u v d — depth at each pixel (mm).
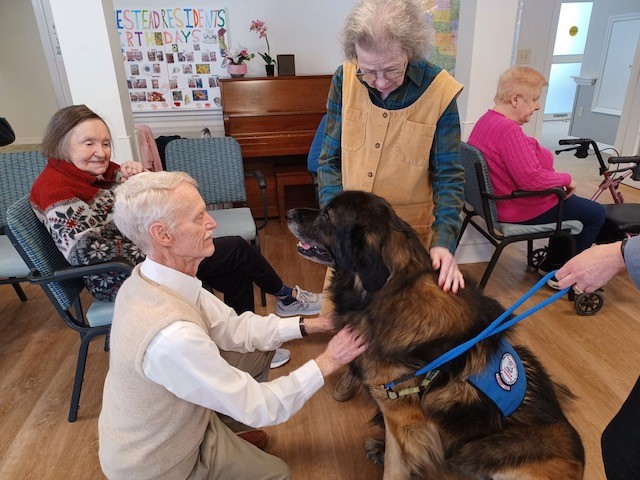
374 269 1138
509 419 1125
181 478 1077
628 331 2293
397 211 1646
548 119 8500
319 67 4172
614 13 5871
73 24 2418
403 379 1146
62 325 2490
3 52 5246
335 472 1570
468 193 2607
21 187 2475
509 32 2646
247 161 3828
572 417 1742
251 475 1174
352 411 1826
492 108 2650
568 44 8086
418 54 1264
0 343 2330
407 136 1484
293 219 1418
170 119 4156
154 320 920
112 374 991
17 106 5535
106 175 1906
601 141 6258
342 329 1236
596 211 2441
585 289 1007
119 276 1738
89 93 2588
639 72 4410
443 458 1204
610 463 1031
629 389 1891
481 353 1131
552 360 2082
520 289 2762
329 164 1722
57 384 2029
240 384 1031
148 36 3850
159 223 984
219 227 2471
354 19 1210
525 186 2330
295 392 1113
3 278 2145
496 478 1106
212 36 3916
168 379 936
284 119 3760
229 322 1355
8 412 1863
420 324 1099
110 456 1019
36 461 1631
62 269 1604
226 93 3730
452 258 1269
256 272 2184
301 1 3900
